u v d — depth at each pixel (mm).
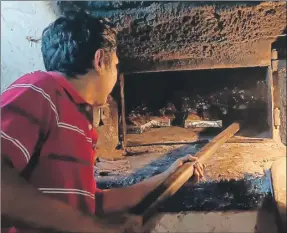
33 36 1590
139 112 2016
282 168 1506
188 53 1725
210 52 1723
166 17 1627
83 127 1022
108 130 1755
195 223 1419
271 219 1392
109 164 1653
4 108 876
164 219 1420
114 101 1757
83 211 966
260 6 1600
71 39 1032
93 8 1601
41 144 932
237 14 1626
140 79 1993
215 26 1660
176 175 1252
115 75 1131
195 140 1841
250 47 1710
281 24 1646
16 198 830
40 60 1604
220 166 1558
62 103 966
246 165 1560
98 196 1226
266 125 1892
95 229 938
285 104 1757
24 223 861
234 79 1970
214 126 1933
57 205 881
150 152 1760
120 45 1695
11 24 1582
